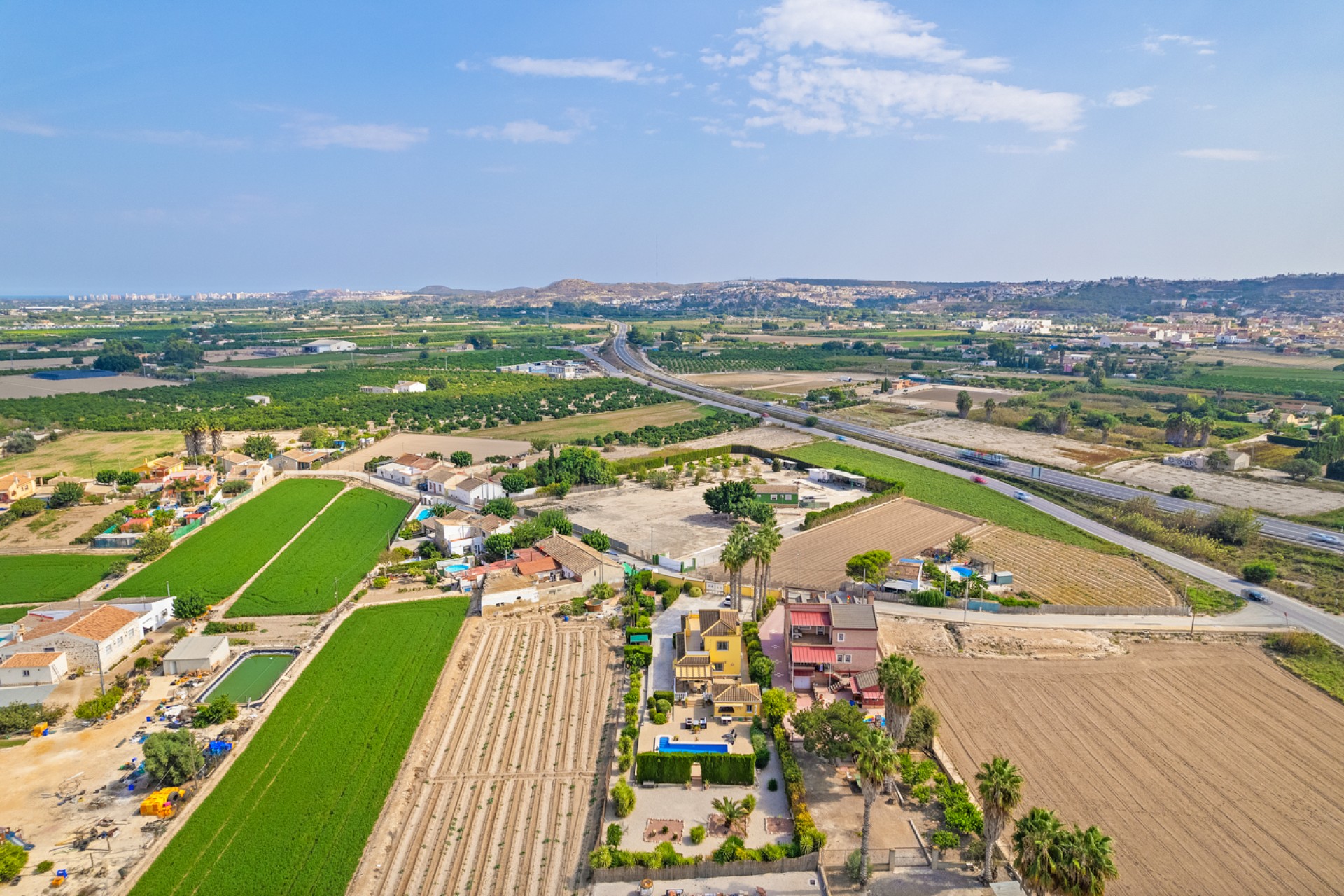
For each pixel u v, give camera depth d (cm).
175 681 11088
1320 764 9075
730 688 10175
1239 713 10181
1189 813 8181
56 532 16638
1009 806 6744
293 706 10350
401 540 17125
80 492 18325
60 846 7800
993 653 11800
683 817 8219
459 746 9612
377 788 8700
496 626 12938
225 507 18675
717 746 9125
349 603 13688
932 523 18362
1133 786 8625
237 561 15538
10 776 8925
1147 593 14225
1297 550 16538
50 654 10938
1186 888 7138
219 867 7525
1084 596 14075
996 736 9594
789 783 8500
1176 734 9669
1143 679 11031
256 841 7875
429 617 13188
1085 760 9125
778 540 12838
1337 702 10456
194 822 8138
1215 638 12312
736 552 12638
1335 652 11800
